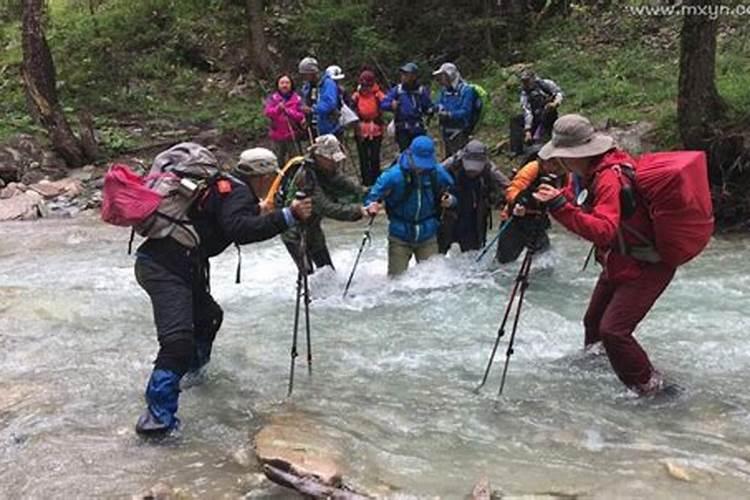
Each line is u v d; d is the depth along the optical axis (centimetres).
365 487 402
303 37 1998
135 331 660
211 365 579
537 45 1792
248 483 410
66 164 1484
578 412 493
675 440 454
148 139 1625
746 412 486
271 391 532
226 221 459
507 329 653
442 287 765
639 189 471
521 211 749
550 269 815
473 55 1873
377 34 1912
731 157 1032
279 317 697
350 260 895
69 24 2116
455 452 446
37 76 1523
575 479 412
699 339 610
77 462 435
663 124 1183
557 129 479
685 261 482
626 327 494
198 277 482
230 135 1636
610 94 1428
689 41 1045
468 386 538
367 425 479
